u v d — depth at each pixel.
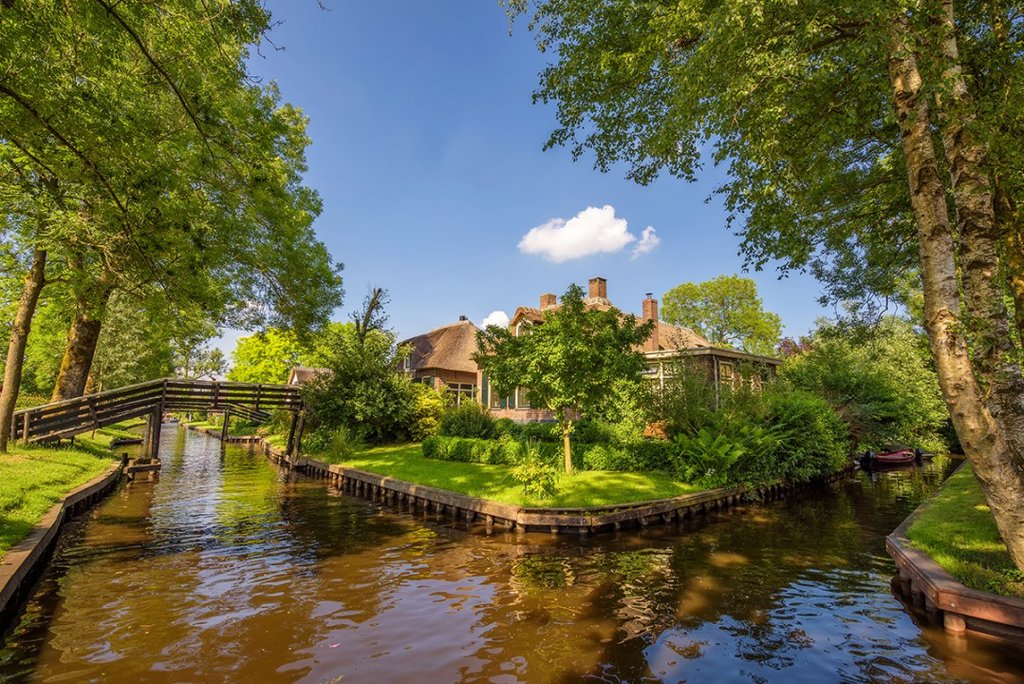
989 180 7.79
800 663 5.38
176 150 8.35
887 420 23.61
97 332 18.53
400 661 5.41
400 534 11.26
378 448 24.20
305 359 44.69
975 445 5.90
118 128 6.41
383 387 24.61
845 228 11.95
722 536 11.03
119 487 17.30
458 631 6.19
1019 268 8.12
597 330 13.74
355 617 6.60
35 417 16.72
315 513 13.62
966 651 5.52
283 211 16.25
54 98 5.78
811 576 8.30
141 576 8.25
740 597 7.35
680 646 5.79
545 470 12.55
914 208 6.21
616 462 15.75
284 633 6.09
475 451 18.61
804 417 17.78
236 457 28.55
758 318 50.44
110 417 19.31
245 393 23.38
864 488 18.05
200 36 6.83
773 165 7.11
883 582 7.97
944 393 6.09
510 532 11.36
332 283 19.69
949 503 10.68
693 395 16.64
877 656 5.50
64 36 5.51
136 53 7.30
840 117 8.22
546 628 6.29
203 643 5.80
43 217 7.66
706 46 6.00
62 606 6.91
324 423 24.56
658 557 9.42
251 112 12.36
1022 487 5.80
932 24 6.04
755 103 6.54
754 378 19.84
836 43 6.38
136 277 8.75
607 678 5.09
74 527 11.68
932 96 6.21
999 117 6.13
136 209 7.42
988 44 7.42
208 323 19.05
